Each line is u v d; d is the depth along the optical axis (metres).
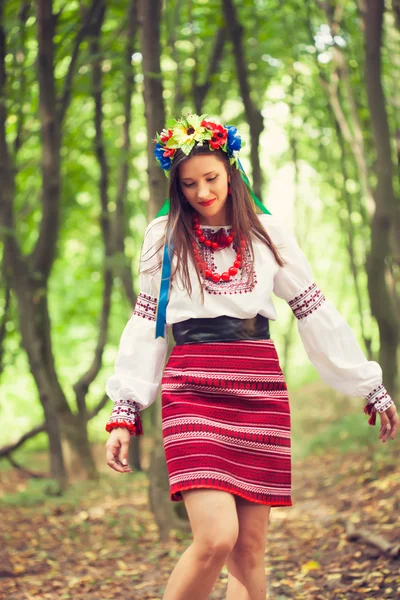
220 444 2.46
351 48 8.51
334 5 7.86
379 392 2.68
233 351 2.56
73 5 8.07
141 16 5.11
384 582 3.52
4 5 6.71
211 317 2.57
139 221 11.65
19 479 9.42
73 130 9.95
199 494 2.39
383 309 7.70
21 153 10.34
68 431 8.55
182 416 2.49
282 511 6.18
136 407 2.63
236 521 2.38
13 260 7.39
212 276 2.59
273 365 2.62
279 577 3.96
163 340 2.68
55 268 14.92
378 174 7.08
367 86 6.83
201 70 8.50
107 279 9.16
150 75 4.99
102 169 8.98
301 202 12.53
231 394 2.53
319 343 2.71
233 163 2.67
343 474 7.00
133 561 4.63
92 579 4.21
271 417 2.57
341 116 8.37
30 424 14.72
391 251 7.61
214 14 7.72
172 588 2.38
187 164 2.57
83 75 8.06
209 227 2.66
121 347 2.68
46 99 7.05
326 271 16.52
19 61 7.73
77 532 5.56
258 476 2.52
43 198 7.45
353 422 9.55
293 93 9.78
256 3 8.60
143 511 6.35
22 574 4.41
